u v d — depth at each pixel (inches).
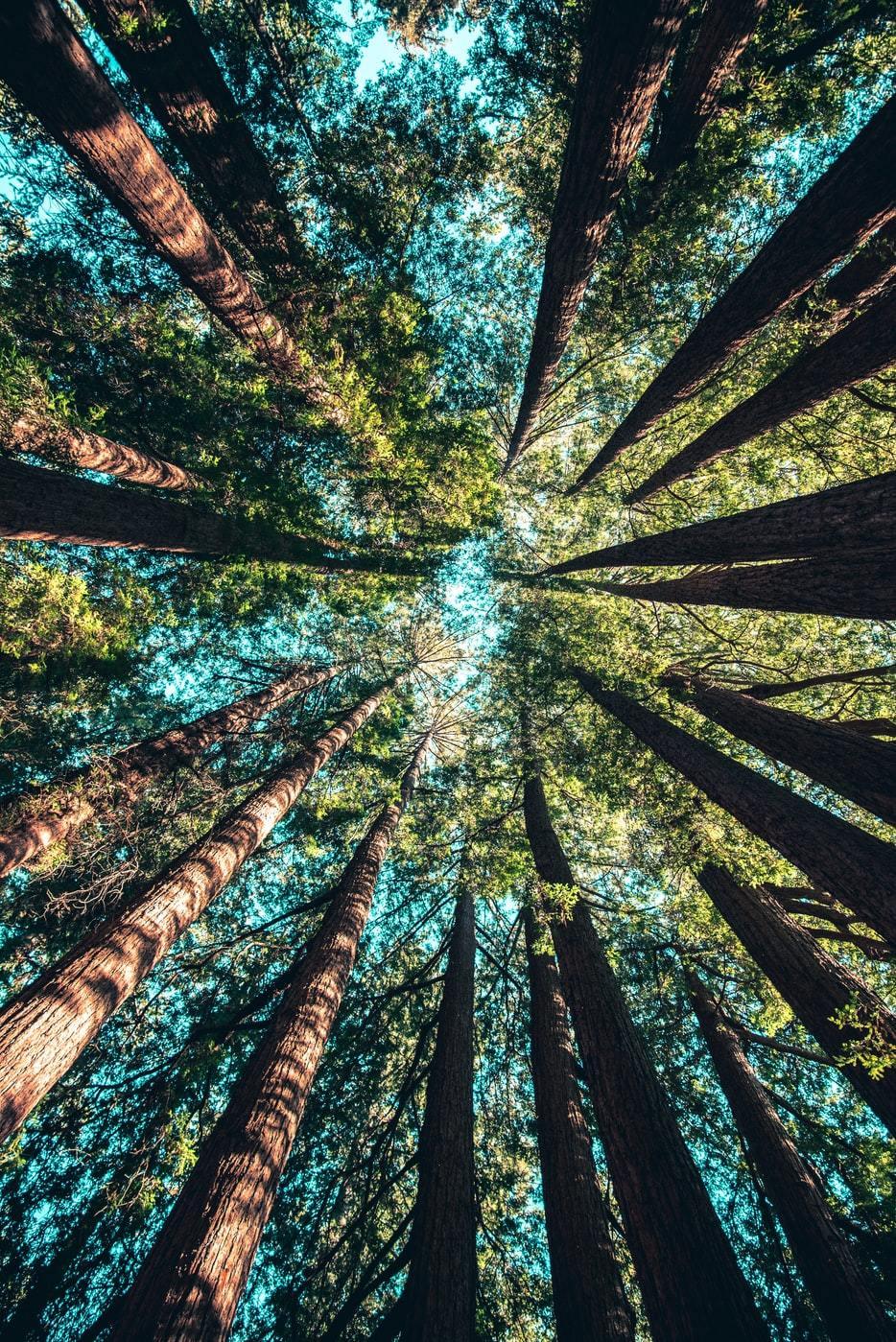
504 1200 346.0
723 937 357.1
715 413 400.5
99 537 269.7
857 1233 283.6
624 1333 184.5
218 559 360.5
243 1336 291.7
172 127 240.8
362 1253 311.3
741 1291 184.5
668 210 280.1
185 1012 369.1
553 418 510.3
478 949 448.1
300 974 271.9
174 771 328.5
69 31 167.2
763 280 233.9
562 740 403.9
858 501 206.4
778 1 251.9
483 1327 291.7
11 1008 172.6
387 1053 402.6
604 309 334.6
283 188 320.8
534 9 290.5
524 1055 402.6
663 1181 211.5
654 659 398.0
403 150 316.8
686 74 268.1
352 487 369.4
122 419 330.0
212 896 248.4
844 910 336.8
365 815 512.7
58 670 291.1
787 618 414.3
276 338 289.6
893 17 246.5
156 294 311.6
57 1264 259.9
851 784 243.0
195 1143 290.4
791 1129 345.4
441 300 422.3
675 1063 378.6
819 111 265.7
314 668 489.4
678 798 343.6
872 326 230.7
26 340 289.9
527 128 337.4
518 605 478.9
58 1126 289.9
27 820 252.1
